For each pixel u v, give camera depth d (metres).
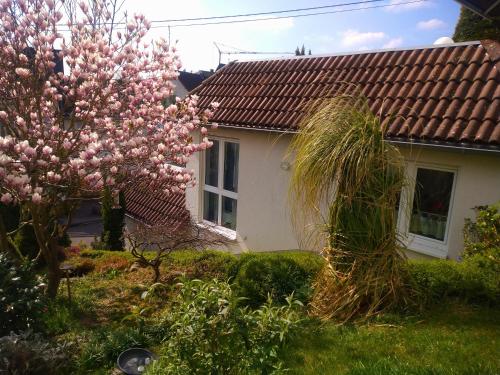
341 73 8.15
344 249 4.58
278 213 8.36
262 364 2.64
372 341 3.88
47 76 6.11
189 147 6.70
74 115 6.00
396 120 6.22
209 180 10.48
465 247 5.45
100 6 6.11
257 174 8.77
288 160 7.89
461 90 6.09
